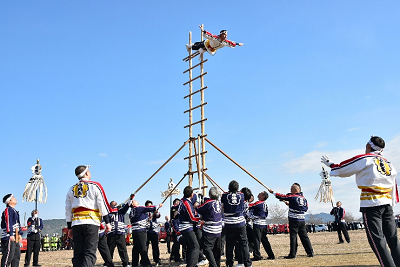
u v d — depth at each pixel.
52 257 19.50
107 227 6.85
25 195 14.05
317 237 26.22
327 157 6.65
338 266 8.45
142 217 11.65
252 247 12.05
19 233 10.68
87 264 6.49
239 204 9.23
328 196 14.66
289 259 10.96
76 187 6.86
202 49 15.45
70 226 6.88
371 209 6.07
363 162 6.13
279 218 94.88
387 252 5.87
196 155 14.55
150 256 16.48
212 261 8.71
